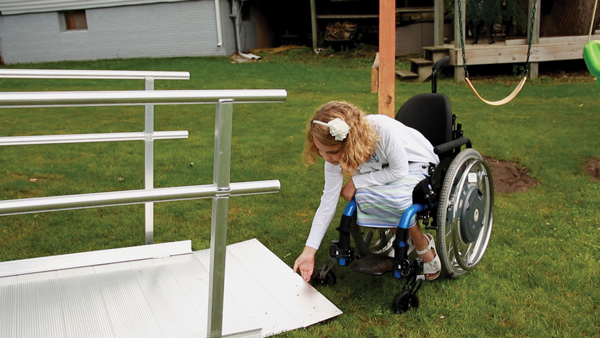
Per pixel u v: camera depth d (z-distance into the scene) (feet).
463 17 29.43
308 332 6.97
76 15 44.14
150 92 4.43
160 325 6.64
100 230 10.85
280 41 49.55
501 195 12.59
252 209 12.05
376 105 23.44
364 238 9.37
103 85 32.35
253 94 4.77
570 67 32.53
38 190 13.19
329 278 8.41
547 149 15.80
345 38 42.14
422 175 7.74
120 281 7.94
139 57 43.68
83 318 6.77
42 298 7.32
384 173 7.54
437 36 32.17
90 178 14.17
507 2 32.12
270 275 8.41
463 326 7.17
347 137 6.90
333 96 26.53
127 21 43.06
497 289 8.16
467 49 29.30
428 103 8.51
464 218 7.95
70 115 23.61
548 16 33.99
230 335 5.69
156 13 42.45
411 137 7.98
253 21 46.29
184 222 11.36
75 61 43.06
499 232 10.31
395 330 7.12
